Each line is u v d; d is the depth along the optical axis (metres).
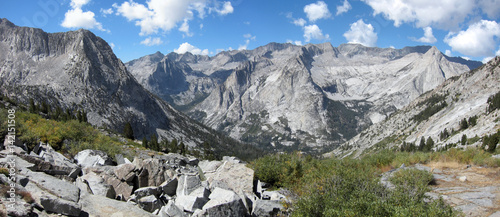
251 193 16.05
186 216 12.70
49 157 18.00
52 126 27.75
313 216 12.45
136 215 12.32
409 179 17.05
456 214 11.80
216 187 14.48
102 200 13.06
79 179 14.69
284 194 16.38
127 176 16.03
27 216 9.19
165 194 15.57
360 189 13.80
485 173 21.14
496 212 13.72
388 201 12.15
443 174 21.80
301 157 24.11
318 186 14.16
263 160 21.72
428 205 12.23
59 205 10.55
